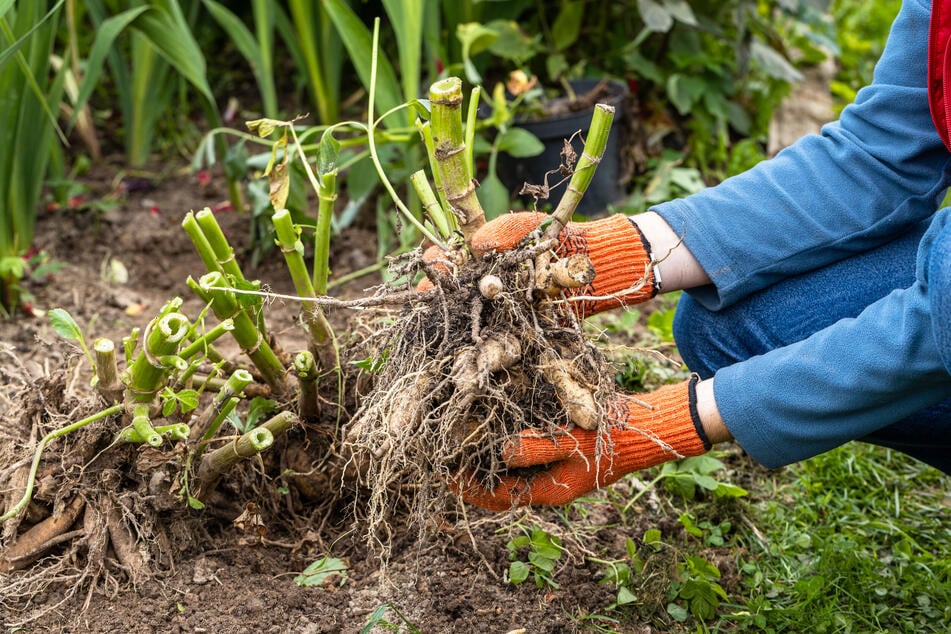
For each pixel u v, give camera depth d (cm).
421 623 148
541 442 130
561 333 134
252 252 255
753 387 131
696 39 306
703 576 157
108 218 263
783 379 129
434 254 141
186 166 297
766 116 313
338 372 161
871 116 144
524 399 132
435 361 129
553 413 132
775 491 188
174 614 145
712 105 294
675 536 175
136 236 257
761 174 152
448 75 262
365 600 151
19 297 230
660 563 163
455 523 168
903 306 123
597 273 144
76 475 148
